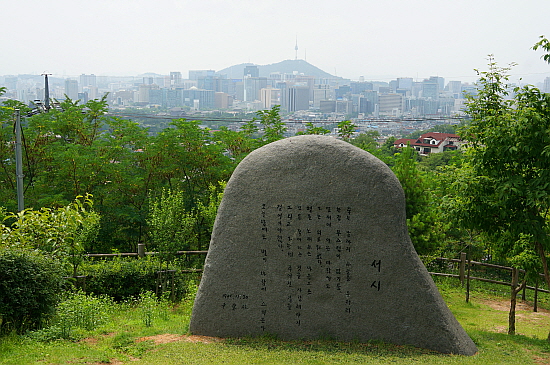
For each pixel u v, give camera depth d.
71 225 11.15
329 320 8.71
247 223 9.04
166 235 13.23
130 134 19.28
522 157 8.73
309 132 19.12
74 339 8.34
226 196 9.21
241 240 9.04
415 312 8.44
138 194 18.64
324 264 8.77
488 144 8.97
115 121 19.58
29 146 17.89
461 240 17.14
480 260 18.14
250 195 9.07
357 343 8.52
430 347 8.34
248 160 9.25
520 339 9.31
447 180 9.87
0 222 11.42
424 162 25.36
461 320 11.74
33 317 8.74
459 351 8.21
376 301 8.58
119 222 18.20
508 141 8.64
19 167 14.65
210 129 20.38
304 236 8.84
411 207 14.52
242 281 8.99
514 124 8.62
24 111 18.64
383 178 8.65
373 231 8.61
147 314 10.15
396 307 8.51
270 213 8.96
